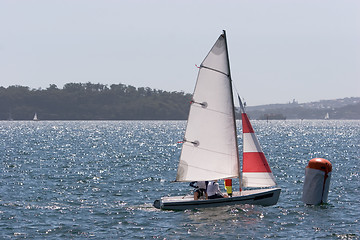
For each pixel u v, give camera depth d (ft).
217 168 132.77
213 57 129.90
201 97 130.93
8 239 107.55
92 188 177.99
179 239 107.76
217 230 113.91
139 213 132.36
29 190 172.04
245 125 133.18
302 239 107.24
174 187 181.88
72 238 108.88
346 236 109.50
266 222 120.67
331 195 158.61
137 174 221.87
